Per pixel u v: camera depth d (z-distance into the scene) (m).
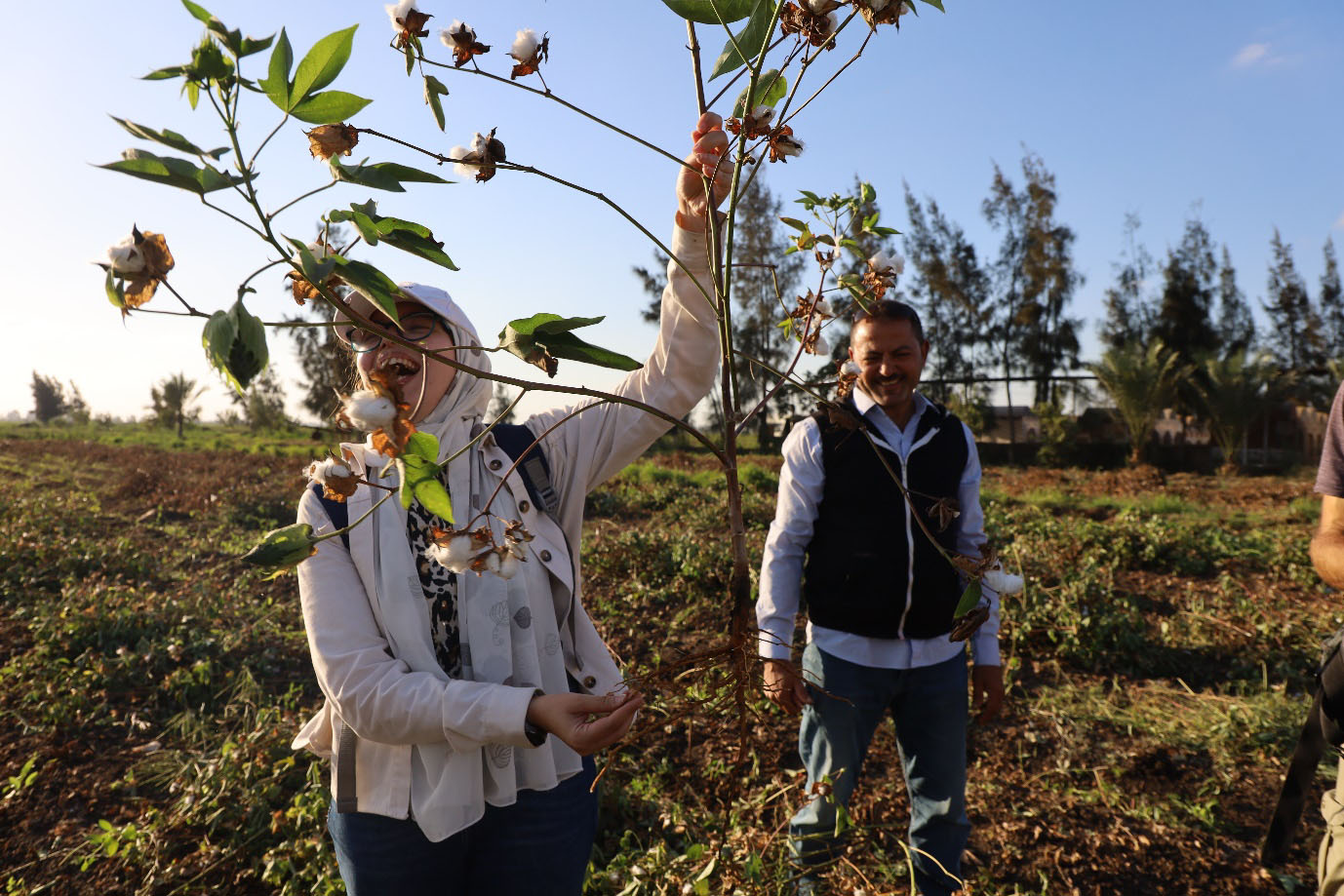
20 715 4.34
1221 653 5.33
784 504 2.58
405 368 1.49
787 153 1.13
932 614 2.45
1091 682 4.88
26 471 17.36
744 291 29.73
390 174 0.96
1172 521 10.59
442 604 1.52
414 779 1.49
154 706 4.54
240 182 0.82
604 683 1.68
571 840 1.59
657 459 23.12
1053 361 35.34
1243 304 37.31
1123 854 3.12
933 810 2.50
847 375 1.47
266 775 3.48
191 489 13.23
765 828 3.17
